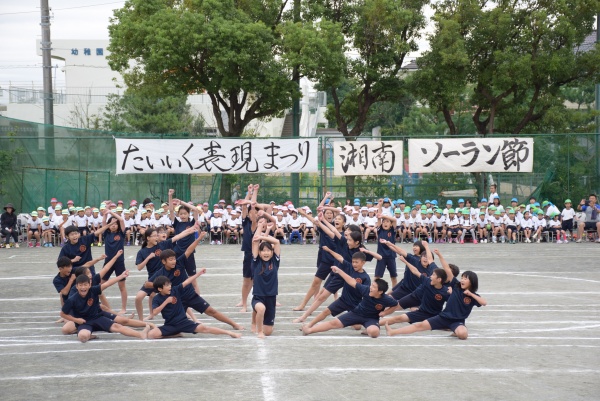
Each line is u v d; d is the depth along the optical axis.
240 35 31.28
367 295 12.21
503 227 29.23
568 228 29.38
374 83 36.31
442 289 12.40
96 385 8.96
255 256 12.44
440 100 36.12
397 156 30.48
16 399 8.41
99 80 63.50
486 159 30.41
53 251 26.70
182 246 14.50
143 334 12.14
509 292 17.27
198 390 8.67
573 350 11.04
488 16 34.19
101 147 31.27
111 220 14.94
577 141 32.00
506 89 34.88
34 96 54.91
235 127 35.22
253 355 10.62
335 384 8.91
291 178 31.23
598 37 35.19
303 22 34.31
